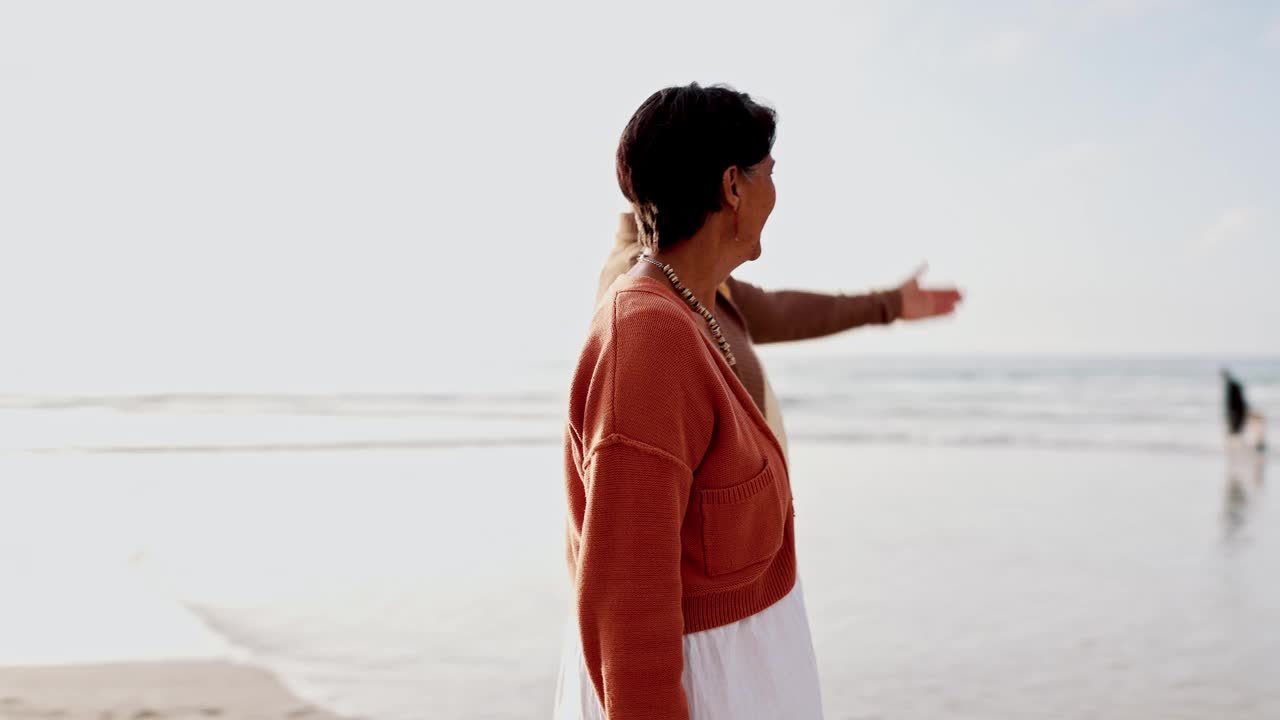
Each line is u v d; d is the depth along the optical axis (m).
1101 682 4.73
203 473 13.23
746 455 1.20
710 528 1.19
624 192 1.31
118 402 29.31
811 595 6.55
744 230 1.29
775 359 107.00
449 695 4.39
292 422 23.31
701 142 1.22
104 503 10.45
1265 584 6.95
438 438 19.14
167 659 4.94
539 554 7.79
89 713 4.06
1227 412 20.94
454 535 8.66
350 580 6.83
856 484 13.21
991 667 4.96
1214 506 11.15
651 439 1.11
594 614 1.09
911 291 2.22
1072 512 10.55
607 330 1.18
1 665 4.78
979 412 32.00
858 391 45.22
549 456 15.73
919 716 4.26
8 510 9.91
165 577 6.91
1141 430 25.09
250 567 7.23
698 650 1.21
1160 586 6.88
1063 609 6.20
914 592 6.64
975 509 10.73
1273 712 4.32
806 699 1.30
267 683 4.53
